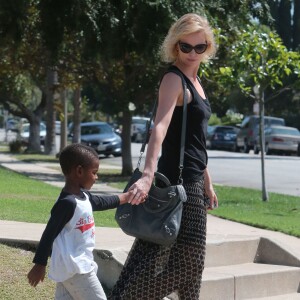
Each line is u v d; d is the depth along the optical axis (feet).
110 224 65.36
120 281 34.94
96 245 49.55
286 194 114.11
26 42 132.16
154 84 133.28
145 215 33.27
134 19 113.60
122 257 47.01
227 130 307.58
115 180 134.21
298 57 97.04
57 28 115.96
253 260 53.52
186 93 34.01
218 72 107.96
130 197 32.07
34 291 43.80
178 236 33.91
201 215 34.17
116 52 116.16
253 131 269.85
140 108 144.15
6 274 45.96
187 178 34.12
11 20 116.26
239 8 123.44
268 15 132.46
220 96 160.15
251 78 100.32
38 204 78.79
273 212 86.74
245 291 47.85
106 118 467.52
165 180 33.63
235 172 164.96
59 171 153.89
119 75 136.46
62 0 113.29
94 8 113.39
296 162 208.23
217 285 46.26
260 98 101.30
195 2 113.60
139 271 34.27
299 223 75.97
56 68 143.13
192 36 34.55
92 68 139.95
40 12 116.37
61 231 31.04
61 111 215.92
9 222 62.85
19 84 236.22
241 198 102.32
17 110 261.65
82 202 31.30
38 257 30.40
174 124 34.30
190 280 34.30
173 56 35.47
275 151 261.44
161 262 34.32
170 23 111.34
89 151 32.12
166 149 34.68
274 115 401.49
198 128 34.42
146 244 34.94
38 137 250.16
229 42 121.60
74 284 31.45
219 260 51.44
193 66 35.19
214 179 145.69
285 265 52.26
